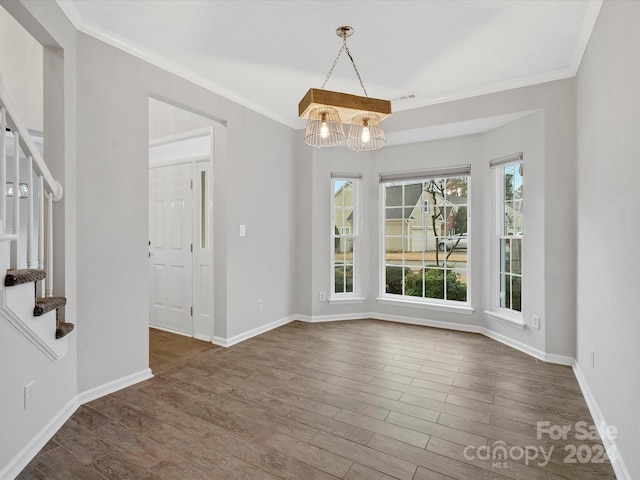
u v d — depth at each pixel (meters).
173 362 3.15
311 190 4.50
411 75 3.18
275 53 2.80
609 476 1.69
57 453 1.83
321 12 2.29
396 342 3.70
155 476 1.66
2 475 1.59
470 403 2.38
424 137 4.14
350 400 2.43
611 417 1.88
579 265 2.81
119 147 2.58
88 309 2.39
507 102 3.32
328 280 4.59
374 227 4.67
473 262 4.05
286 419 2.18
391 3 2.20
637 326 1.52
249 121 3.82
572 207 3.02
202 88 3.25
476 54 2.81
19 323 1.68
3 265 1.59
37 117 3.39
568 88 3.04
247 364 3.10
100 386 2.47
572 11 2.26
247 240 3.83
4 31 3.21
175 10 2.26
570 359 3.05
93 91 2.42
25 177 4.61
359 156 4.64
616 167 1.82
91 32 2.40
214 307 3.67
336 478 1.66
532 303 3.31
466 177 4.14
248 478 1.65
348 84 3.38
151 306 4.39
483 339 3.79
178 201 4.14
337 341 3.73
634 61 1.55
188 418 2.19
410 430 2.06
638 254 1.50
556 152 3.09
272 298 4.22
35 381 1.84
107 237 2.50
